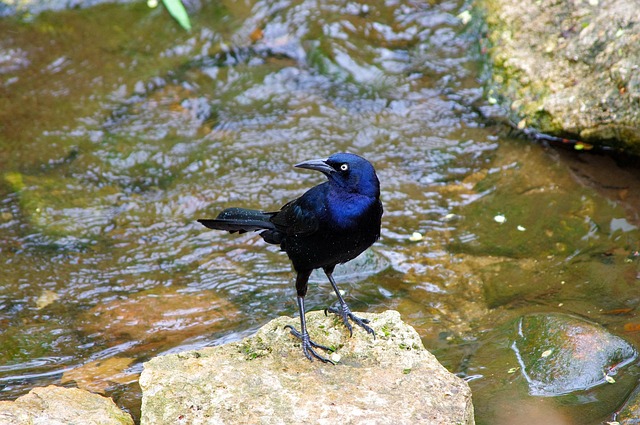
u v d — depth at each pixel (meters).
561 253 10.73
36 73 15.50
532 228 11.32
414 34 16.16
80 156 13.39
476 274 10.50
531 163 12.75
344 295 10.30
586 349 8.55
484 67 14.80
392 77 15.18
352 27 16.33
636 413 7.69
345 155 7.66
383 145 13.53
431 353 8.68
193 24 16.78
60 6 17.23
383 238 11.37
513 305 9.80
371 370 7.77
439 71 15.25
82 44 16.28
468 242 11.18
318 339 8.26
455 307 9.90
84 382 8.83
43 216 12.05
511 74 13.80
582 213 11.49
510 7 14.30
